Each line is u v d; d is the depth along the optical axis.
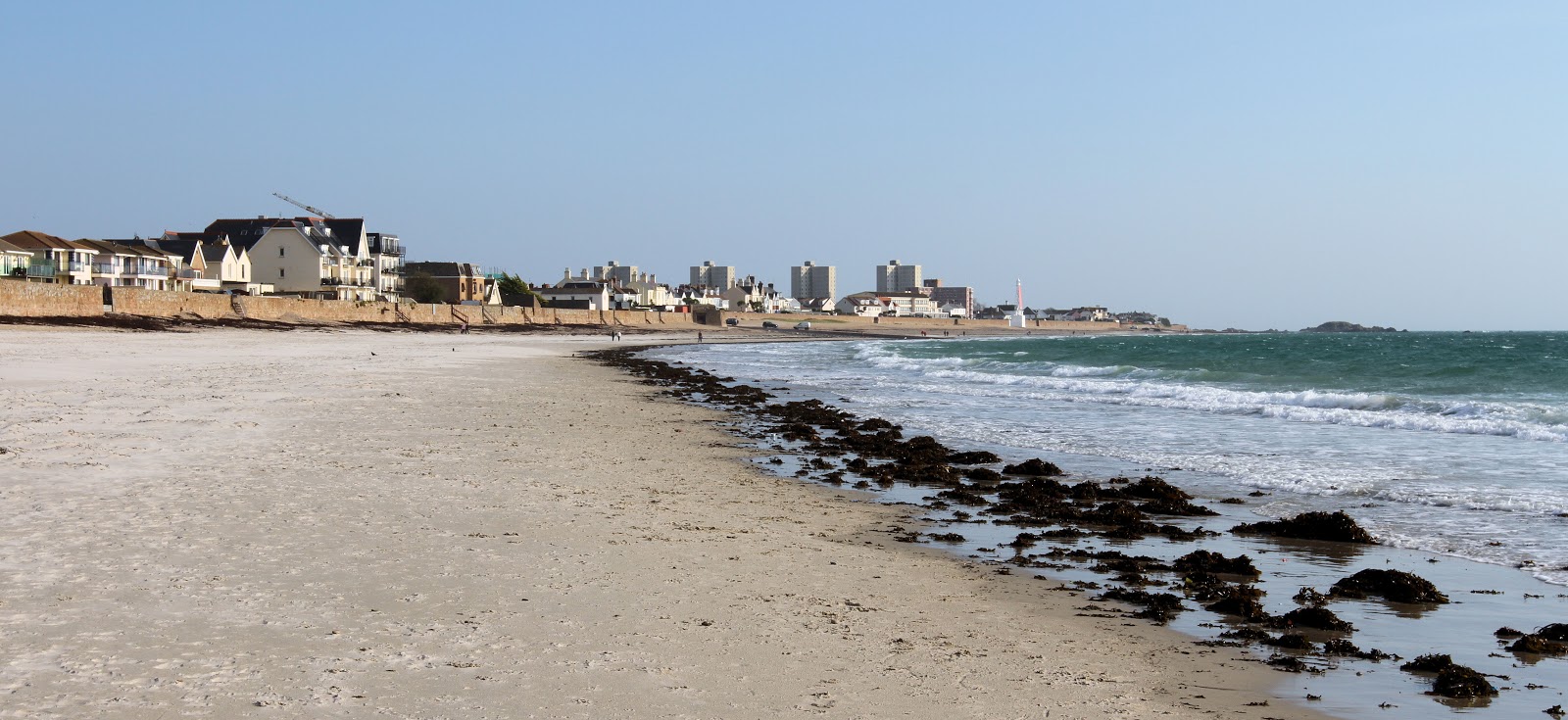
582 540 10.93
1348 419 26.02
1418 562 10.99
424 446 18.31
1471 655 7.86
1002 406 31.55
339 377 35.34
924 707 6.41
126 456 15.29
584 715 6.02
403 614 7.88
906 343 113.44
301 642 7.11
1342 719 6.47
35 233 84.25
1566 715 6.61
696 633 7.77
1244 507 14.39
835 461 19.03
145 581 8.46
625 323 149.75
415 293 133.25
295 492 12.90
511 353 64.12
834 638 7.82
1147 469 18.06
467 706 6.07
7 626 7.18
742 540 11.44
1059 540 12.19
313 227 118.06
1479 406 26.69
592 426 23.38
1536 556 11.17
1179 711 6.52
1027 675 7.13
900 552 11.21
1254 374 46.97
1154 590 9.73
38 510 11.10
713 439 22.02
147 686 6.18
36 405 21.91
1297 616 8.68
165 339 59.22
